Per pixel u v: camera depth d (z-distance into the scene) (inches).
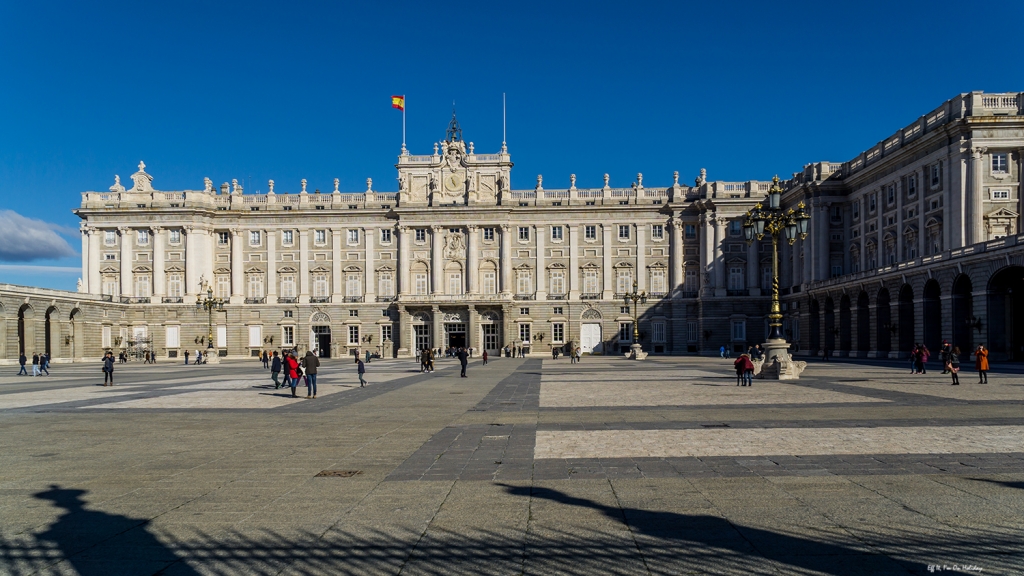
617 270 4237.2
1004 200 2583.7
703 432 791.7
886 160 3100.4
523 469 595.5
